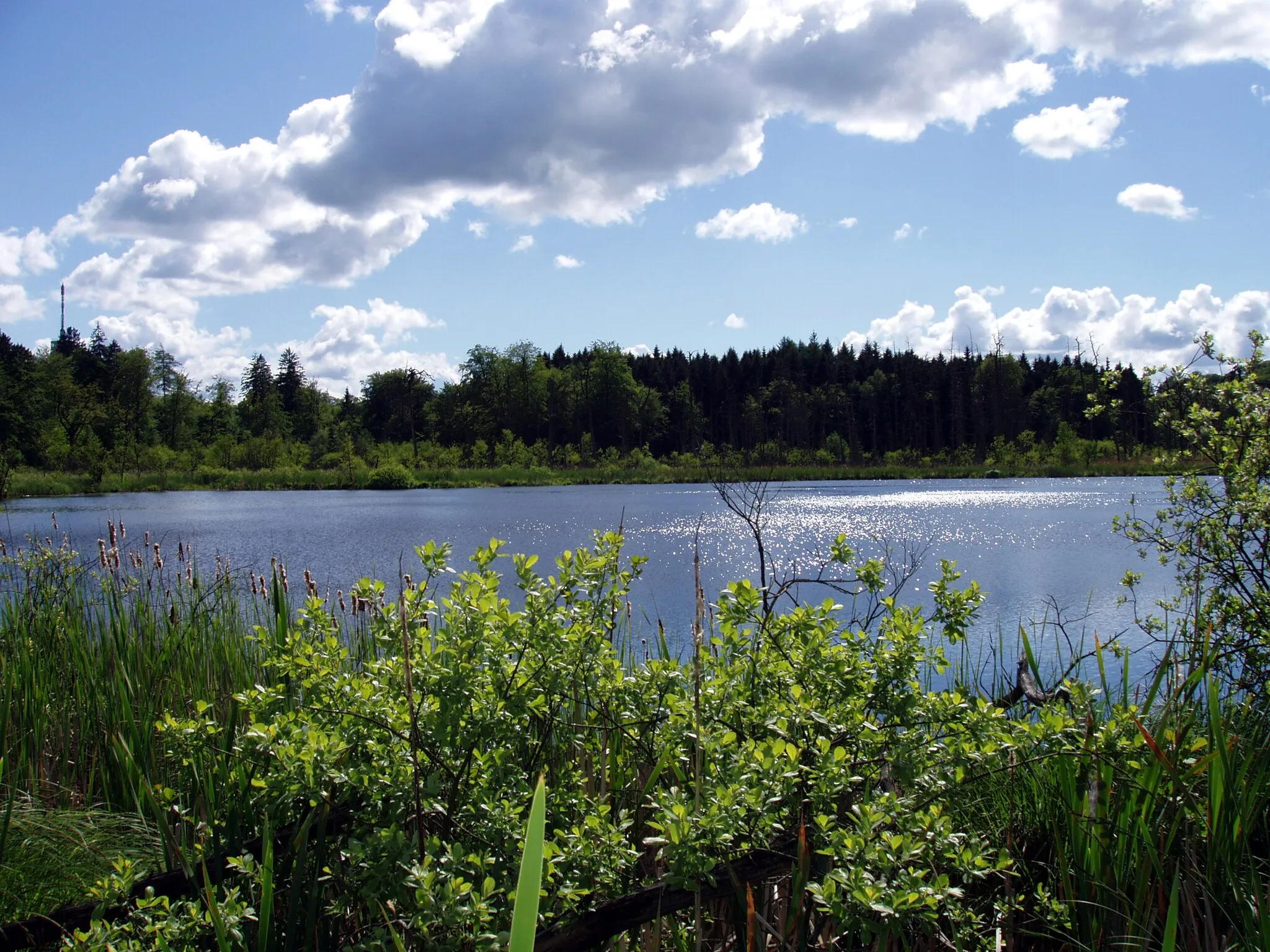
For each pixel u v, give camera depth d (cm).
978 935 290
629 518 3017
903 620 311
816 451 9475
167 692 548
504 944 206
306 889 279
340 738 264
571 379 12006
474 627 266
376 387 13138
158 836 381
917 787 286
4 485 4422
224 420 11212
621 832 269
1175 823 304
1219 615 450
